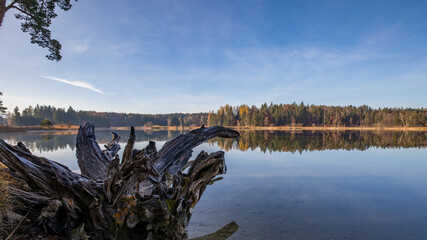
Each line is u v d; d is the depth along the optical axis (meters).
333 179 6.57
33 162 2.36
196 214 3.86
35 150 12.70
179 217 2.71
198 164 2.95
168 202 2.68
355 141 22.27
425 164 9.34
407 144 19.11
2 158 2.16
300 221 3.55
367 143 19.89
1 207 2.12
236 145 17.41
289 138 26.84
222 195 4.96
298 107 102.62
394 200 4.69
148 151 3.12
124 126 157.50
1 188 2.25
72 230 2.21
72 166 7.52
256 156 11.52
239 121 107.44
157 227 2.51
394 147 16.48
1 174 2.71
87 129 4.50
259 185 5.83
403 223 3.50
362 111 103.81
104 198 2.29
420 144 19.06
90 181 2.36
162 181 2.99
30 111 131.00
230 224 3.44
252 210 4.04
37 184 2.22
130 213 2.33
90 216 2.28
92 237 2.26
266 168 8.28
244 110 107.38
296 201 4.57
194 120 162.00
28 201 2.35
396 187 5.75
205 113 163.12
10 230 2.05
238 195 4.96
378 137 30.14
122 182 2.34
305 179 6.55
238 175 7.09
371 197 4.88
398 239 2.95
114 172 2.23
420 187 5.77
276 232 3.17
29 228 2.13
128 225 2.33
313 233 3.12
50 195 2.51
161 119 171.25
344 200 4.65
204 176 2.95
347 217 3.74
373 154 12.46
